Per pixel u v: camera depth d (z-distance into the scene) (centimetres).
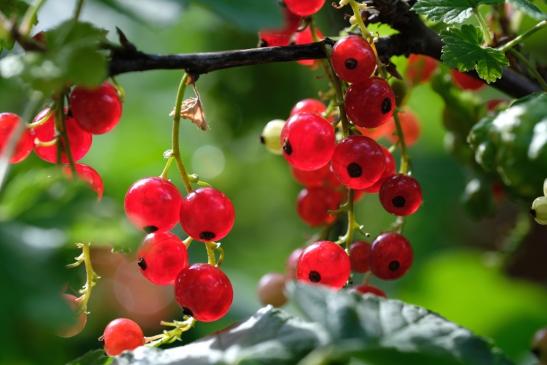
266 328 45
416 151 89
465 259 71
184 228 46
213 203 46
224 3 52
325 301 44
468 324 71
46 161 47
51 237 43
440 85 53
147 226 46
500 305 70
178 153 46
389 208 48
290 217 87
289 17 50
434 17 47
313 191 51
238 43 62
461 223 88
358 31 49
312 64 50
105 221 43
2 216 43
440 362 43
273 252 88
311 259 47
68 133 46
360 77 47
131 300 62
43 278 43
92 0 54
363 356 43
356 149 46
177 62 46
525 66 50
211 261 47
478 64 47
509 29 51
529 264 77
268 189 85
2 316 42
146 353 45
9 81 48
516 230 55
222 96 61
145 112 86
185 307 46
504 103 52
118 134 83
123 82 86
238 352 44
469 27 47
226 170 83
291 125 46
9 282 42
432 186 88
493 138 47
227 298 46
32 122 46
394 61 52
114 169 79
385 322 44
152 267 46
